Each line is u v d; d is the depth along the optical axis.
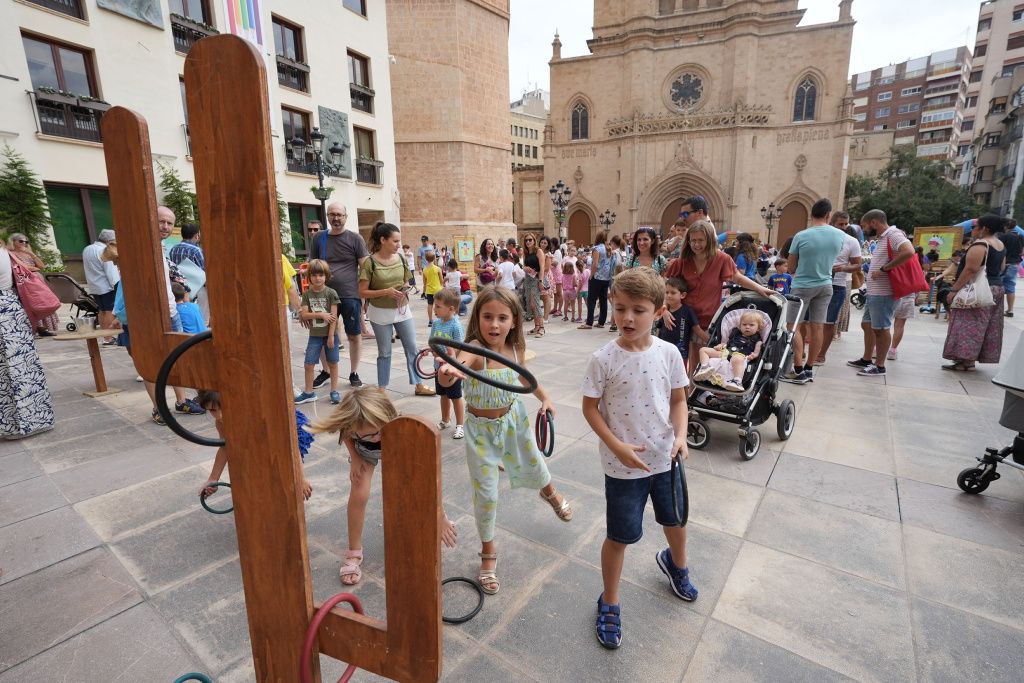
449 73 22.44
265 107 0.80
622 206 37.66
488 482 2.22
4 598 2.20
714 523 2.75
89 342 5.03
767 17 33.75
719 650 1.91
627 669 1.84
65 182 11.55
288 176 16.38
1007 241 8.70
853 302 11.45
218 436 4.10
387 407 2.24
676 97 36.28
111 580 2.32
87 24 11.56
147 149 0.93
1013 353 2.77
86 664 1.85
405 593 0.96
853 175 47.09
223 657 1.89
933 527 2.67
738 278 4.06
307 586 1.03
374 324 4.95
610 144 37.94
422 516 0.91
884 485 3.12
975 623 2.02
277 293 0.87
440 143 22.95
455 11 21.94
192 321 4.40
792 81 34.00
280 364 0.90
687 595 2.16
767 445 3.78
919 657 1.86
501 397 2.23
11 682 1.78
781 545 2.55
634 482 1.90
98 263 7.33
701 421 3.66
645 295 1.80
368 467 2.31
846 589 2.22
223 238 0.89
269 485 0.99
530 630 2.03
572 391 5.18
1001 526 2.67
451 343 1.16
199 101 0.85
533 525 2.76
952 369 5.75
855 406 4.57
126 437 4.02
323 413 4.58
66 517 2.84
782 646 1.93
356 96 19.16
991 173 49.81
